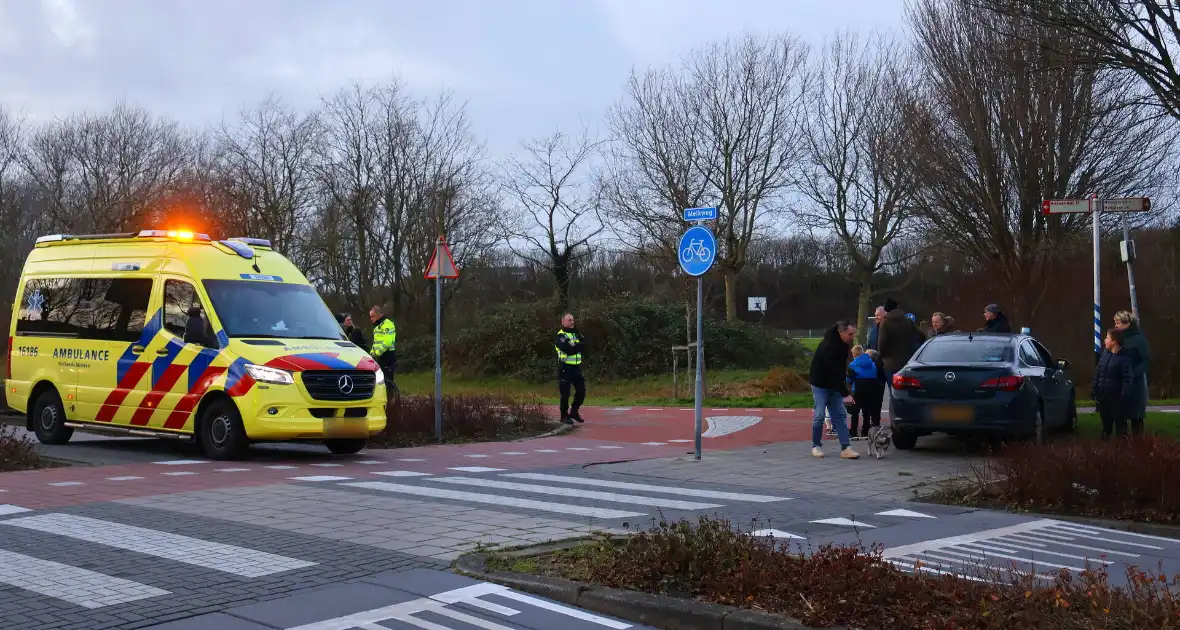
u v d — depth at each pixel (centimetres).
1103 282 2458
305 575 649
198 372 1311
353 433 1313
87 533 779
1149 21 1199
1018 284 2333
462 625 551
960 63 2244
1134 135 2161
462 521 848
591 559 655
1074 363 2430
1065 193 2212
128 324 1403
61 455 1353
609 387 3134
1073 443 1037
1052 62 1327
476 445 1557
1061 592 532
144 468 1202
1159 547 806
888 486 1097
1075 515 924
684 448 1498
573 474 1184
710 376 3164
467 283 4147
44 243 1565
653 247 3834
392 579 643
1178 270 2462
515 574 643
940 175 2336
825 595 543
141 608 566
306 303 1428
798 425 1850
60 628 527
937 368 1323
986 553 762
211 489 1022
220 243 1421
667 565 615
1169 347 2445
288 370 1274
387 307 4225
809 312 6912
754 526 807
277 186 4188
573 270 4112
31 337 1524
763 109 3809
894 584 554
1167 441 996
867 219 4112
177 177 4278
